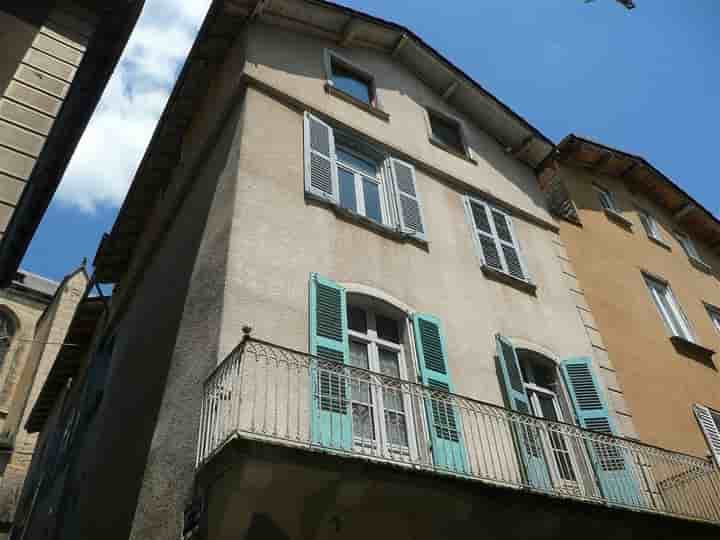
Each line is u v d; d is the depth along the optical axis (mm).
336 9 12016
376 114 11844
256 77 10273
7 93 7125
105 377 13203
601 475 8477
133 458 8531
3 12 7316
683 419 11812
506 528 6902
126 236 14406
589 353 11266
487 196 12703
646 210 17812
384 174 10992
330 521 6102
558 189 15570
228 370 6156
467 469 7359
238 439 5242
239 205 8219
